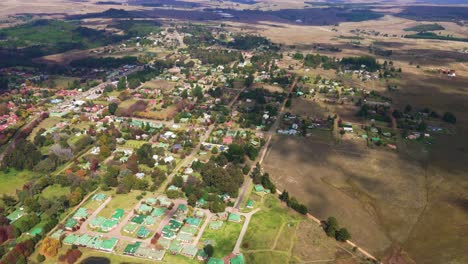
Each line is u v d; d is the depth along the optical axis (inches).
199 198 7253.9
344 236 6215.6
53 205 6820.9
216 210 6860.2
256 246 6097.4
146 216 6737.2
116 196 7381.9
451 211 7106.3
